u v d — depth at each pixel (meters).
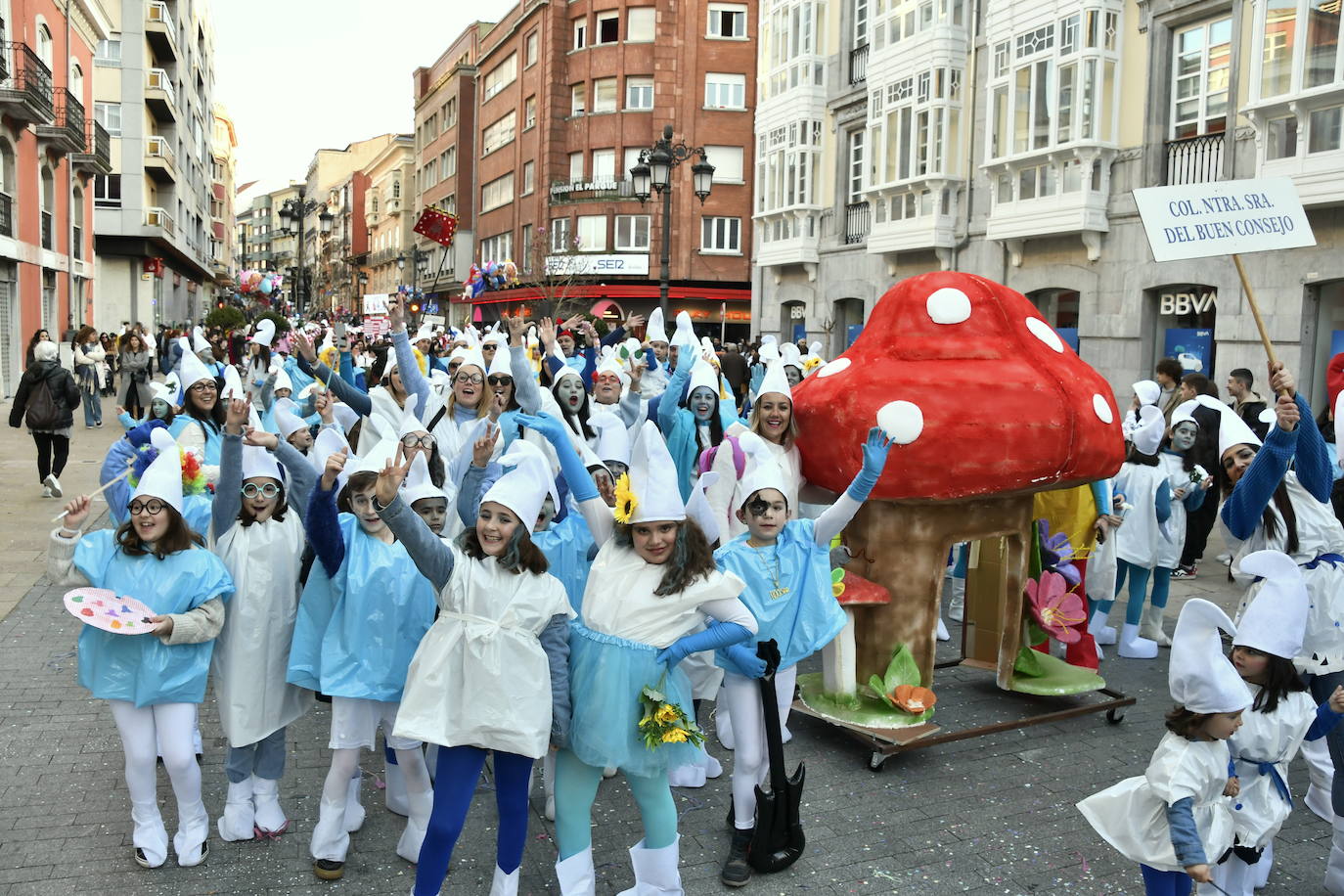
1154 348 16.72
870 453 4.43
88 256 31.81
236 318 36.31
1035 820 4.71
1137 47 16.67
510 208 45.69
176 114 43.97
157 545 4.03
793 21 26.77
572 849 3.79
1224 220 4.84
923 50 20.80
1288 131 14.15
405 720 3.56
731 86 37.91
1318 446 4.50
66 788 4.75
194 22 54.00
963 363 5.35
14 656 6.45
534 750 3.51
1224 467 5.45
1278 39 14.00
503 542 3.64
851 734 5.37
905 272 22.84
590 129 39.78
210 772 5.02
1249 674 3.71
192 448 5.51
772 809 4.16
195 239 55.81
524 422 4.19
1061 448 5.23
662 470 3.73
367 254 83.12
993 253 19.81
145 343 18.23
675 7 37.66
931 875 4.21
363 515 4.14
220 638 4.26
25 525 10.12
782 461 5.52
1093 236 17.34
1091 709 5.81
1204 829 3.45
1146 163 16.41
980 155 20.05
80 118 27.62
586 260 37.25
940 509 5.51
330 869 4.06
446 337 18.98
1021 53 18.36
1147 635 7.57
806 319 27.33
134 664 3.99
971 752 5.48
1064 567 6.32
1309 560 4.55
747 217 37.94
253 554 4.22
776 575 4.52
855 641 5.70
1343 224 13.48
